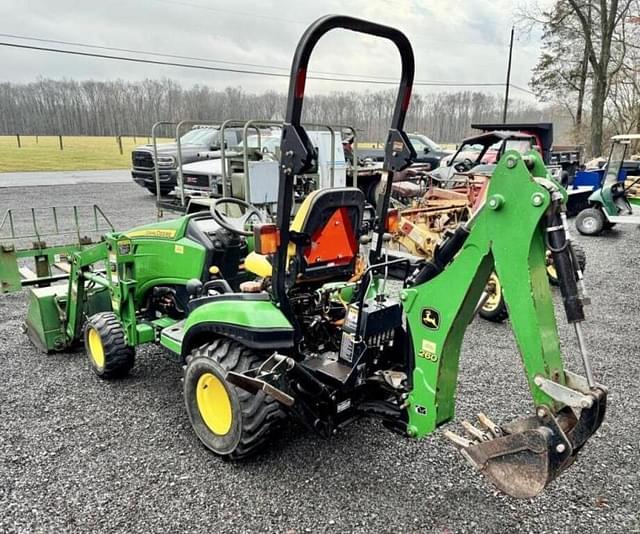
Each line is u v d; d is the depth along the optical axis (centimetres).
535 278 197
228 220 363
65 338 433
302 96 224
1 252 493
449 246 220
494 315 511
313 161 231
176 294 383
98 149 3259
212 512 244
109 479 268
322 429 264
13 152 2897
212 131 1231
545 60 2436
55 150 3105
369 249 298
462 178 898
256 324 260
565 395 192
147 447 298
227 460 282
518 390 369
